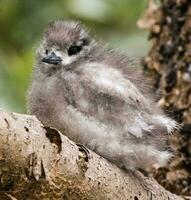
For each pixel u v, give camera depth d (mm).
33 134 9766
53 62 12695
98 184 10648
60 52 13047
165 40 14914
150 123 12016
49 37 13336
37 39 19906
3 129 9406
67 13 19953
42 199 10070
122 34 20312
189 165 14016
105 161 10992
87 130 11672
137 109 11922
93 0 20016
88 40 13359
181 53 14641
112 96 11820
